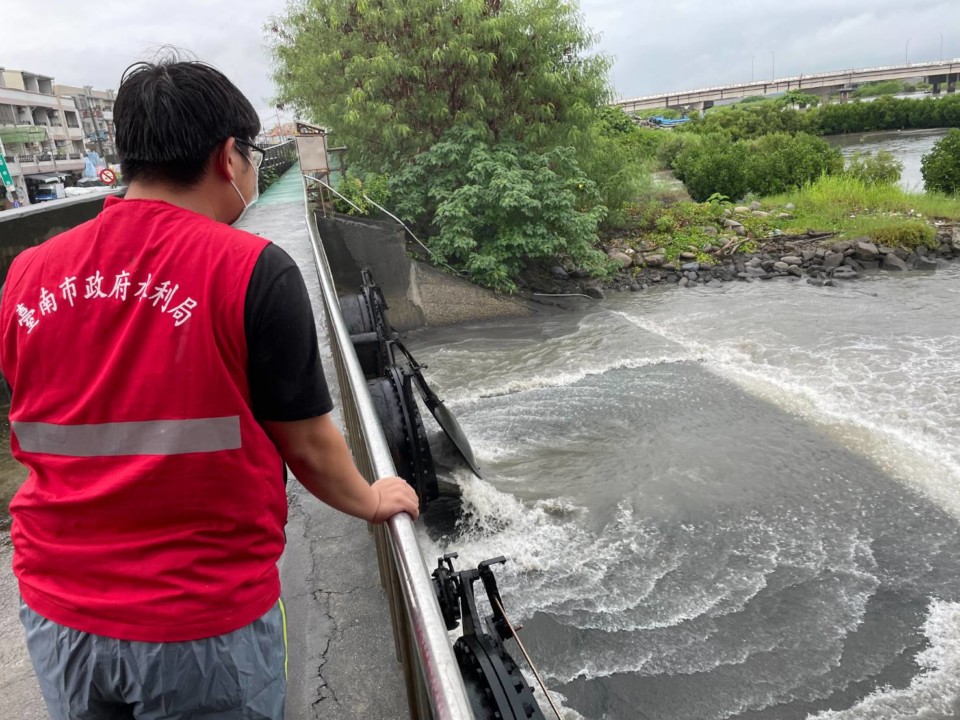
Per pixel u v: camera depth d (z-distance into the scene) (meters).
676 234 21.14
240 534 1.18
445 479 6.94
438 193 16.83
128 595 1.11
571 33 17.83
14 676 2.60
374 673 2.64
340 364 3.54
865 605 5.98
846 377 11.30
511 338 14.88
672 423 9.80
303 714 2.48
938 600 6.02
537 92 18.09
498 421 10.23
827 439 9.09
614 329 14.97
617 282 18.70
